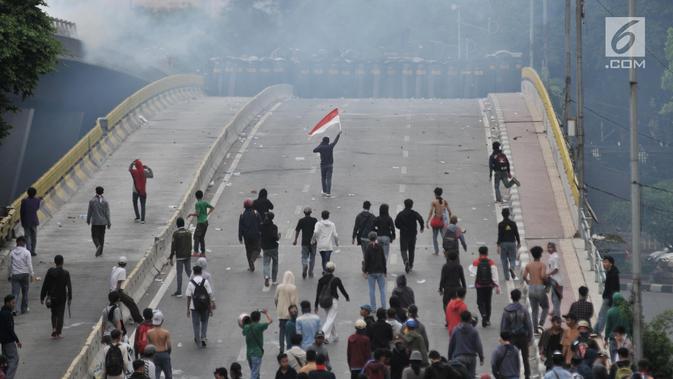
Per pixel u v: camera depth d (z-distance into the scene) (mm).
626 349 41625
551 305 60219
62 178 88812
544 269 54969
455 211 82625
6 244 74375
